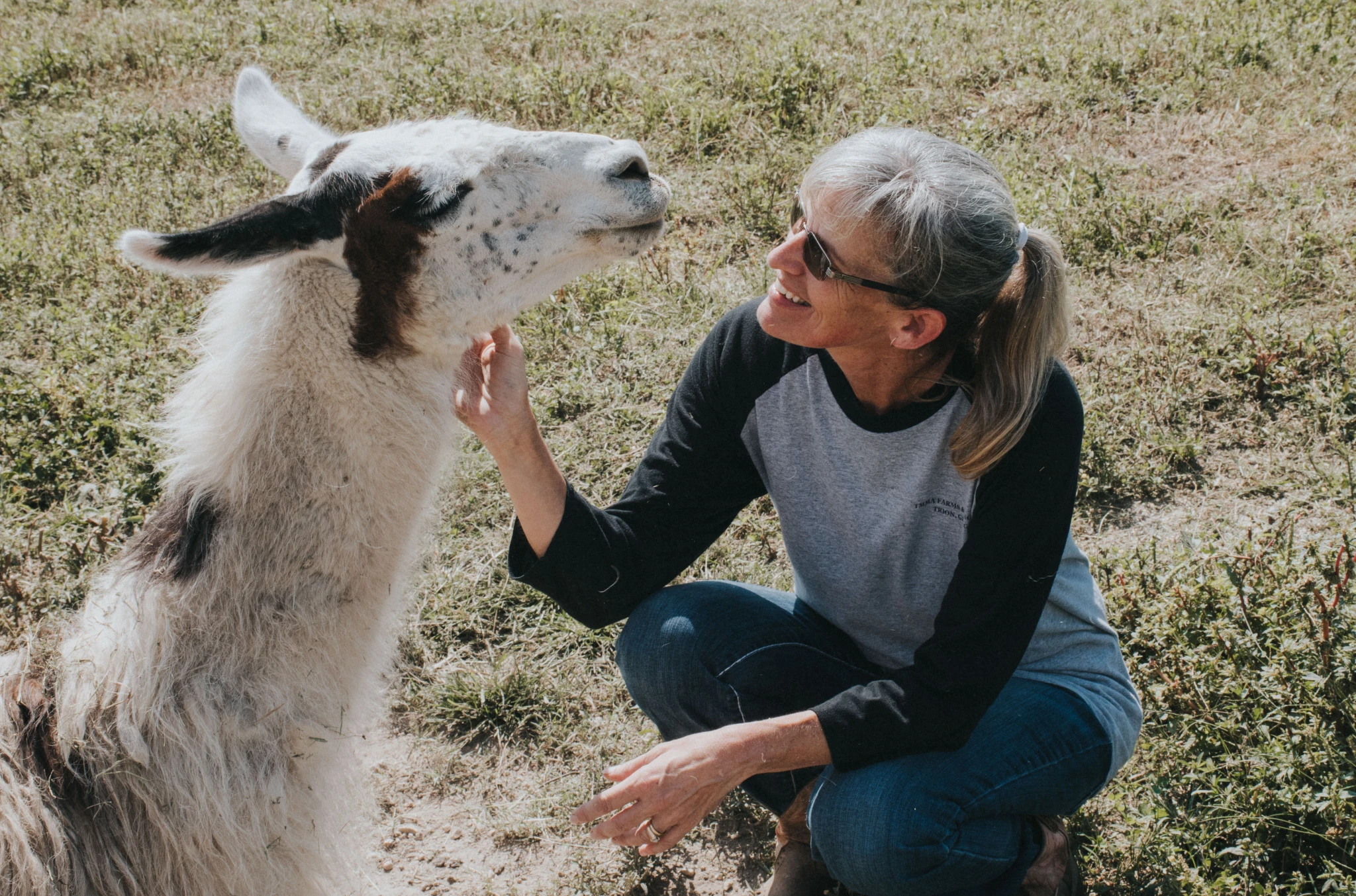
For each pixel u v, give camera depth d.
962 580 2.26
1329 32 7.12
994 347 2.11
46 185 6.66
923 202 1.95
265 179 6.64
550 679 3.41
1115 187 5.61
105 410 4.43
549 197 2.45
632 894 2.85
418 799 3.16
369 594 2.43
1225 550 3.47
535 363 4.79
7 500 4.05
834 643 2.72
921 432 2.27
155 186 6.46
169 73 8.70
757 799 2.75
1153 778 2.81
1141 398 4.26
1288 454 4.04
